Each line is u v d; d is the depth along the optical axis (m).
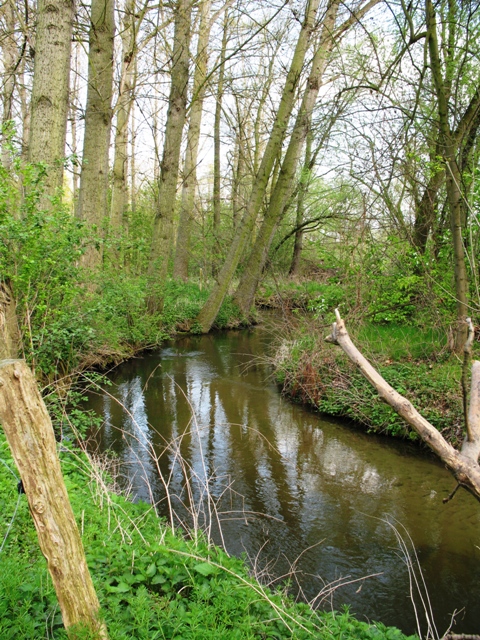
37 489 1.93
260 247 18.48
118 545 3.59
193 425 8.44
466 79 9.04
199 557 3.41
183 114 15.34
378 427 8.25
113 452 6.83
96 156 11.59
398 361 9.48
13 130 6.06
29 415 1.90
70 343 8.04
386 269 10.69
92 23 11.29
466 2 8.80
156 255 15.91
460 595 4.36
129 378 11.29
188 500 5.85
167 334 15.76
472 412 3.53
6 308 6.07
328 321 11.08
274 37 14.87
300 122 15.05
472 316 8.90
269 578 4.46
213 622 2.80
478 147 9.10
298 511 5.74
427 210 10.51
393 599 4.29
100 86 11.52
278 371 11.22
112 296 10.67
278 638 2.94
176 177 15.79
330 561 4.80
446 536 5.30
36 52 8.09
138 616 2.67
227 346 15.31
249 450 7.51
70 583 2.01
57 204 7.43
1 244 6.00
